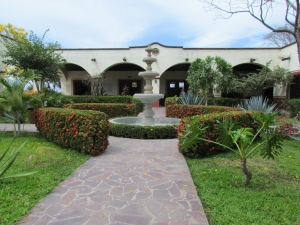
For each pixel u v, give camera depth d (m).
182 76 18.09
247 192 2.73
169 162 3.89
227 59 14.00
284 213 2.28
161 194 2.68
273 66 13.66
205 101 11.07
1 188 2.76
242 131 2.83
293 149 4.81
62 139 4.71
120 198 2.57
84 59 14.88
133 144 5.20
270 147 3.05
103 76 15.23
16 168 3.49
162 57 14.52
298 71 11.52
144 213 2.27
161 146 5.02
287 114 11.35
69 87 18.03
